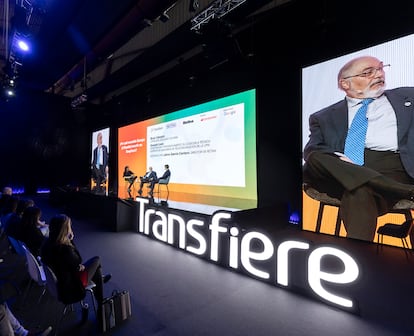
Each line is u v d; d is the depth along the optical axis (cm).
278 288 280
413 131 389
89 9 474
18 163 1166
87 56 668
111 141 1113
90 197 705
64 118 1253
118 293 227
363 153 437
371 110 430
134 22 462
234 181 621
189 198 722
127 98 969
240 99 617
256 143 585
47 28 556
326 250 247
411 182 388
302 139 516
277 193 565
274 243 286
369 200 428
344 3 443
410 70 392
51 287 198
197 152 706
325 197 482
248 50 577
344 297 236
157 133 843
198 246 427
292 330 209
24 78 869
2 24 688
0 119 1117
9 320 177
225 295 266
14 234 279
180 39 595
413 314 232
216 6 446
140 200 534
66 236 205
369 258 366
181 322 220
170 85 792
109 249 419
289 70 550
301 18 480
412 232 386
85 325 218
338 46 471
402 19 398
